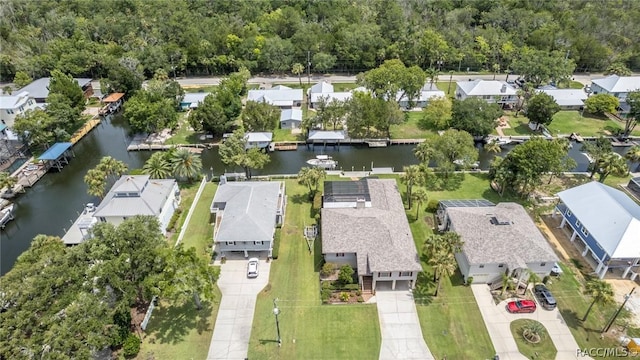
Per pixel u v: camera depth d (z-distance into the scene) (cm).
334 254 5581
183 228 6494
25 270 4219
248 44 13562
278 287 5438
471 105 9350
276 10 17175
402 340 4706
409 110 11081
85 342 3953
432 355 4538
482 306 5109
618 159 7212
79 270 4375
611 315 4981
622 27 14362
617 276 5531
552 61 11756
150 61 13075
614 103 10231
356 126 9394
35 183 8038
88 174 7056
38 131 8625
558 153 6850
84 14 16675
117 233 4775
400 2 16950
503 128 10094
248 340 4734
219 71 14000
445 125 9900
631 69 14025
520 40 14388
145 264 4716
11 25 14800
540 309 5069
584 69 13975
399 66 10362
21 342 3684
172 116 9719
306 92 12475
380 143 9450
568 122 10350
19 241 6550
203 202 7269
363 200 6356
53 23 14962
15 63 12719
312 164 8531
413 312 5047
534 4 16625
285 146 9375
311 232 6366
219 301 5231
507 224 5591
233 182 7206
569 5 16662
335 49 13975
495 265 5269
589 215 5825
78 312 3972
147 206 6169
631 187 7450
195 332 4822
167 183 6894
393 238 5484
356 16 15788
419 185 7681
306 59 13762
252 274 5550
